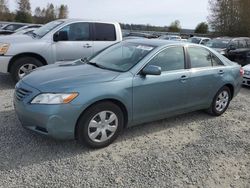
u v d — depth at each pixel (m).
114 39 8.42
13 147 4.04
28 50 7.21
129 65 4.54
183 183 3.53
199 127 5.34
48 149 4.06
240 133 5.20
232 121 5.79
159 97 4.68
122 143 4.43
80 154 4.00
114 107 4.18
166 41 5.15
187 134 4.98
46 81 4.01
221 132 5.18
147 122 5.11
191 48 5.32
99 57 5.17
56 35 7.56
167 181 3.54
